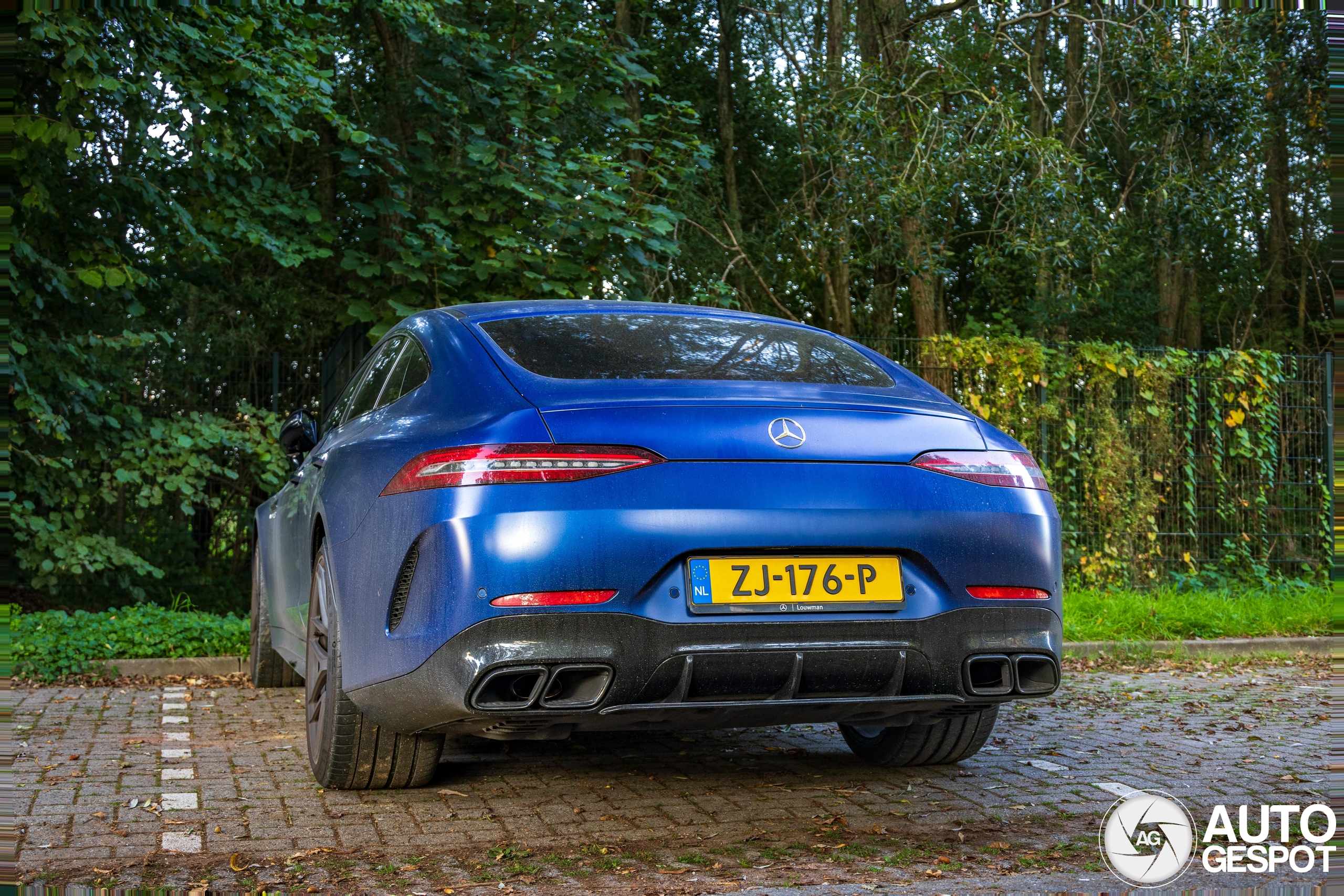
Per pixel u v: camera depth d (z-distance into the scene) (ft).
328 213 40.57
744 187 70.23
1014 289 62.08
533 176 30.94
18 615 23.34
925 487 9.94
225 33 27.07
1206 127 43.91
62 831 10.16
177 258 30.17
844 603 9.52
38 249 26.09
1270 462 35.96
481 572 8.98
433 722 9.79
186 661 21.29
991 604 9.96
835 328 64.85
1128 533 34.30
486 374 10.41
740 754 14.07
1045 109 48.80
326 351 43.06
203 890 8.50
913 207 40.42
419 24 30.94
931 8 53.26
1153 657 24.66
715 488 9.34
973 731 12.70
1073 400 34.40
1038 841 9.96
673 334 11.74
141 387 31.40
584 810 11.06
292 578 15.21
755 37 68.39
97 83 23.24
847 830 10.32
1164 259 62.44
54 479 27.32
